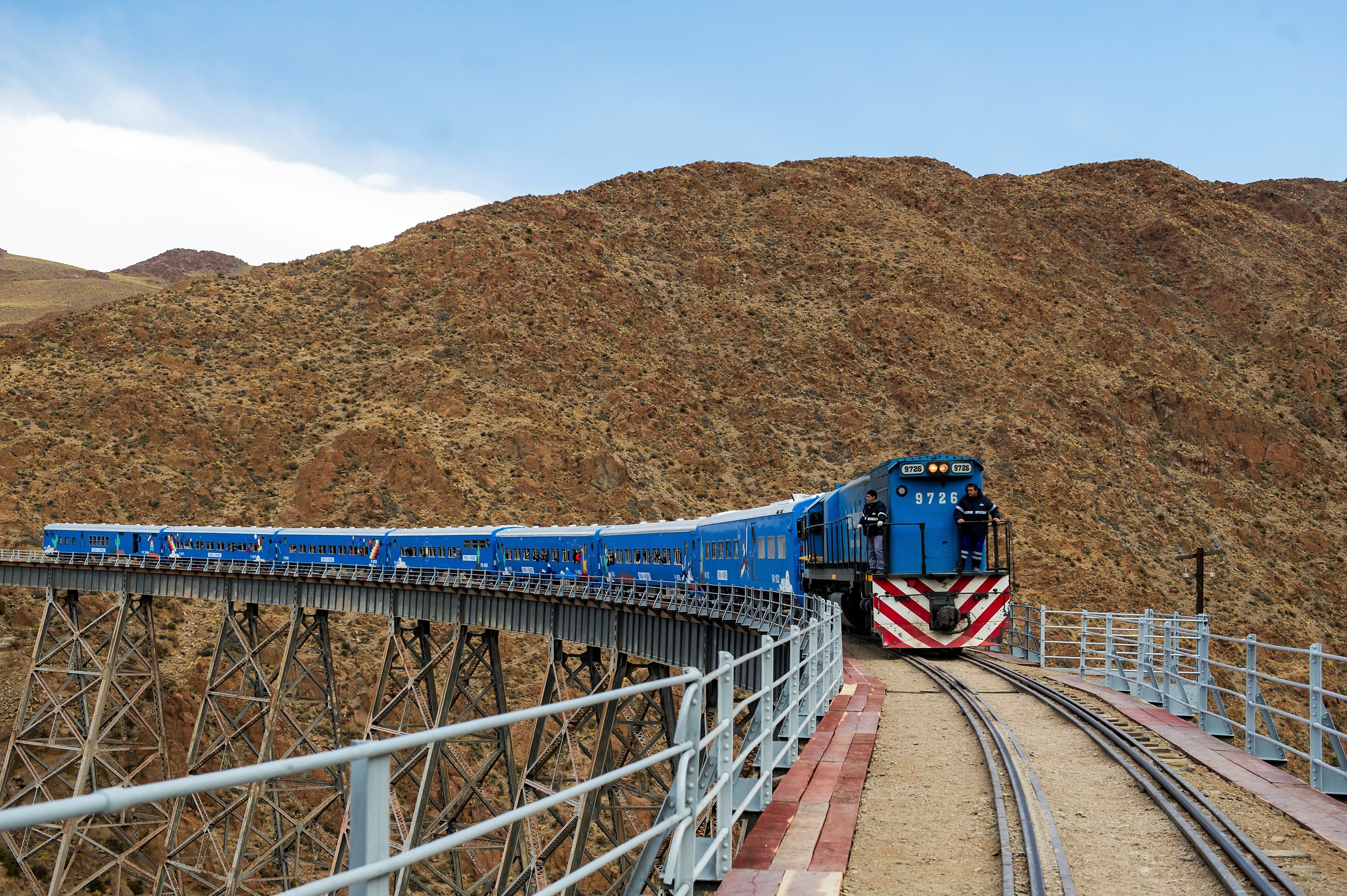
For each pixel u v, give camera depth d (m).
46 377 89.88
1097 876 8.51
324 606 53.31
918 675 22.70
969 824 10.06
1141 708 17.30
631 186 142.75
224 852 47.47
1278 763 12.84
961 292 118.31
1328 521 91.19
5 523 71.56
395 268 115.00
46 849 48.78
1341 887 8.03
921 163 158.50
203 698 50.78
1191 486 93.19
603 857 5.33
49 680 57.44
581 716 42.06
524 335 103.56
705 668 36.03
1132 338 115.00
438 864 50.12
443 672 61.22
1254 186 157.25
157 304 104.94
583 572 47.38
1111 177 155.12
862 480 30.70
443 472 80.75
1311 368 109.50
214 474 82.56
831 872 8.28
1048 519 83.56
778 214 137.88
